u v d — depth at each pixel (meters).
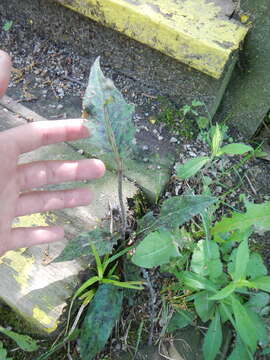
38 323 0.31
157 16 0.38
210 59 0.37
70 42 0.48
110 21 0.40
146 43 0.40
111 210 0.36
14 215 0.29
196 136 0.44
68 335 0.30
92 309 0.31
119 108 0.25
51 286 0.32
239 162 0.44
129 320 0.35
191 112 0.44
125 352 0.34
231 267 0.33
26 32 0.50
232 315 0.34
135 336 0.34
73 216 0.36
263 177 0.44
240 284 0.29
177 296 0.35
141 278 0.34
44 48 0.49
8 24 0.49
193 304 0.35
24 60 0.48
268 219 0.32
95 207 0.36
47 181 0.30
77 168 0.30
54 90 0.46
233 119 0.46
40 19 0.47
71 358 0.32
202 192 0.41
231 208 0.41
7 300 0.32
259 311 0.34
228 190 0.42
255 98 0.42
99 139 0.26
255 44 0.39
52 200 0.30
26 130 0.28
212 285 0.32
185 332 0.35
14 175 0.28
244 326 0.29
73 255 0.31
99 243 0.31
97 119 0.25
